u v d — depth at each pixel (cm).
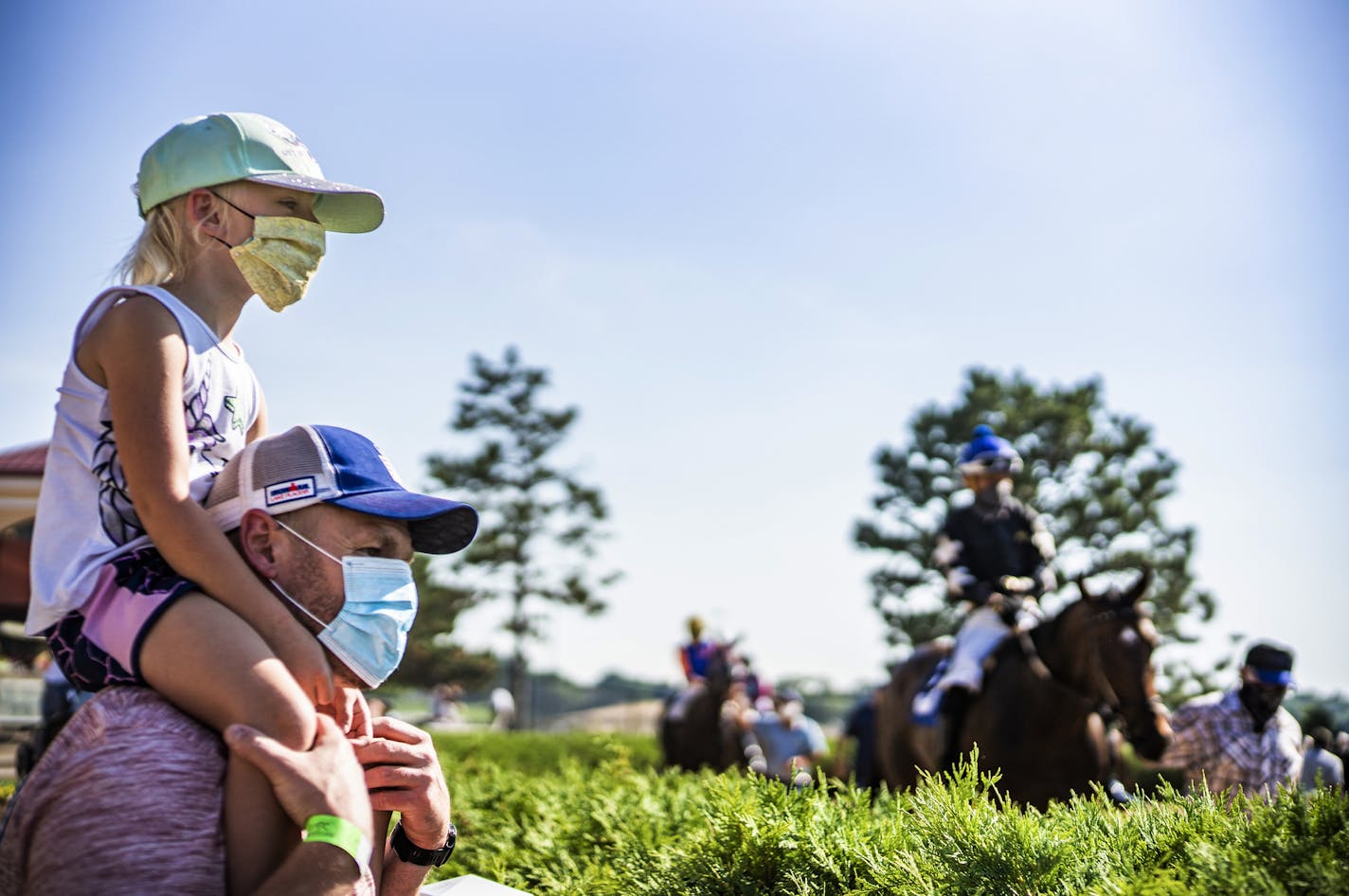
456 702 4478
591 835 435
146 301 239
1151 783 987
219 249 260
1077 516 3003
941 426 3222
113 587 232
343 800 217
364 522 247
